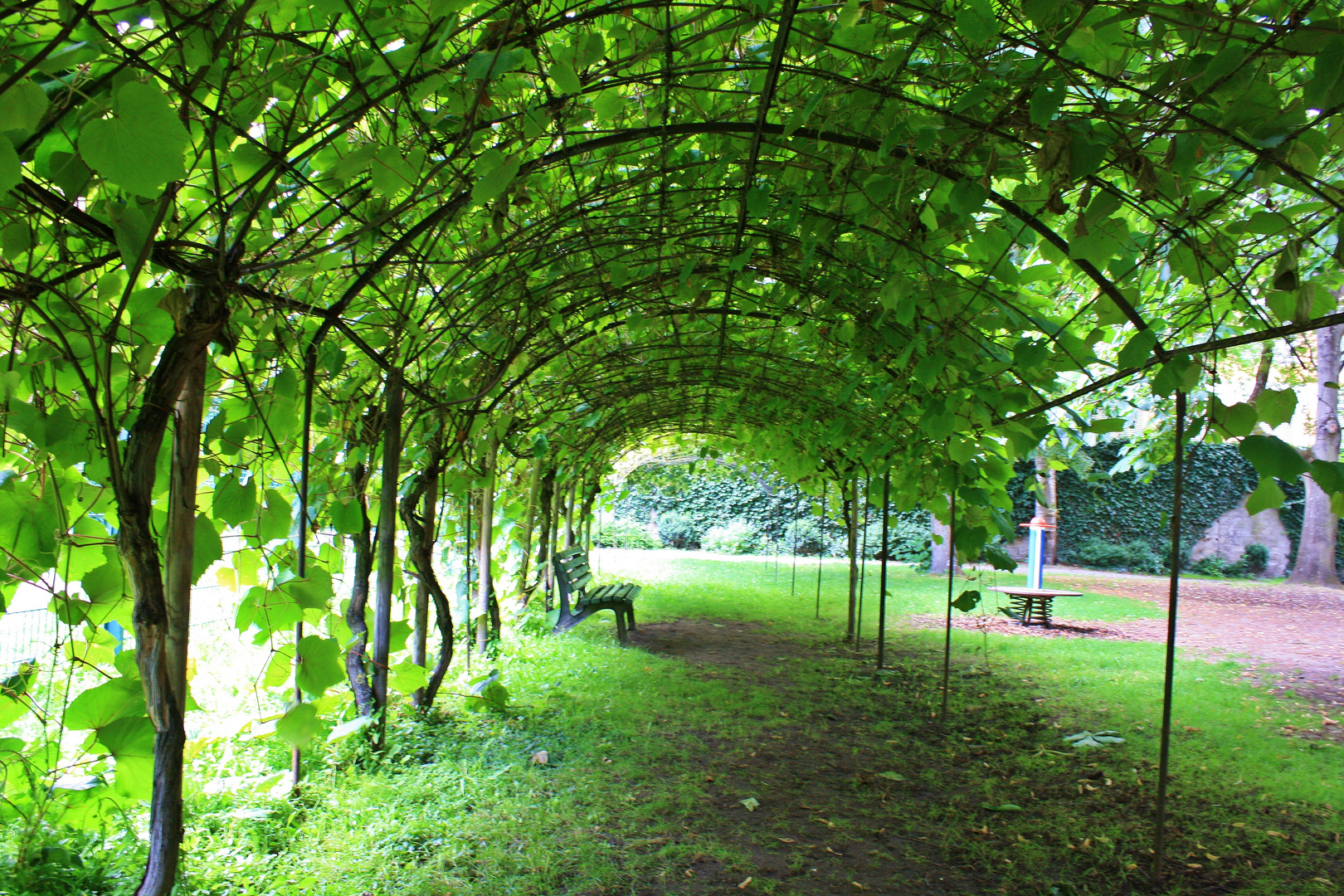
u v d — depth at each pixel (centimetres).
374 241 217
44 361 159
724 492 1611
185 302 155
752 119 204
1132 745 400
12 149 98
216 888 219
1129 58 158
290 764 309
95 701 158
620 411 680
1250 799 331
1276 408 162
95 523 172
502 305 309
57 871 200
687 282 287
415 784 307
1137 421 591
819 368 424
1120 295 180
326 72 160
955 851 281
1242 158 197
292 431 216
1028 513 1434
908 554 1418
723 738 400
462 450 388
